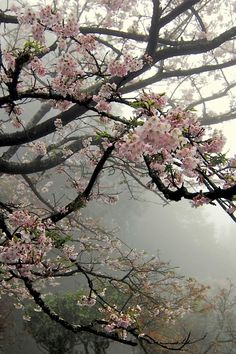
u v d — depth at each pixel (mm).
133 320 4363
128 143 2143
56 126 5758
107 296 11336
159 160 2600
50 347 12812
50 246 3775
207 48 5742
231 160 2732
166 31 6754
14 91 3299
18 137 5691
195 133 2676
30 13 3273
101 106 3523
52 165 6852
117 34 5941
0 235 4203
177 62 9719
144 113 2361
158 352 12586
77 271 4887
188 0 5289
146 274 8641
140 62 3424
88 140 6371
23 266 3805
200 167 2729
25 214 3738
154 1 5117
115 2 5746
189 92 10227
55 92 3816
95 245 9094
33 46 2965
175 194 2525
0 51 3176
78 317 12094
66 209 4531
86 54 3977
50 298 13352
